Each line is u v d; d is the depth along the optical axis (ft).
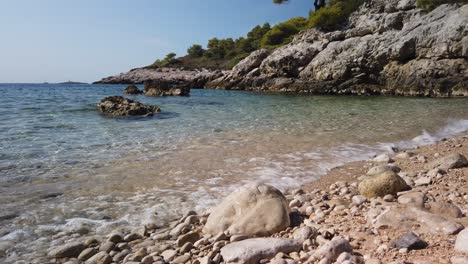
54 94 142.82
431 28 113.50
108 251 13.42
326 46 149.28
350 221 14.88
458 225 12.45
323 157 28.43
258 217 14.66
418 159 26.78
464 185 19.29
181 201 18.88
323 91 135.85
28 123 48.29
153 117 56.75
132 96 119.96
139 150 30.78
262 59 177.47
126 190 20.49
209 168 25.04
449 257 10.46
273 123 48.21
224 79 181.27
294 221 15.66
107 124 47.85
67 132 40.65
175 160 27.22
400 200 16.60
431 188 19.13
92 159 27.50
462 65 104.63
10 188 20.58
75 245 13.62
